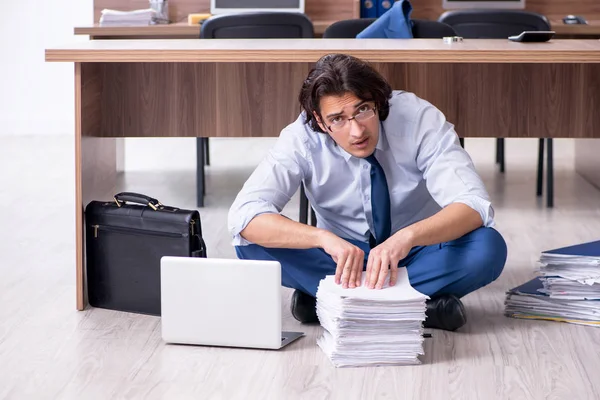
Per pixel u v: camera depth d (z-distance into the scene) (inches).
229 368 94.3
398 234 96.3
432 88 133.1
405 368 94.0
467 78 133.3
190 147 241.8
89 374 93.2
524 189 188.4
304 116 106.8
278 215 101.2
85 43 118.5
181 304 100.0
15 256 139.8
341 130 97.7
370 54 109.7
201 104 135.6
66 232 154.9
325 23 210.2
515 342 100.8
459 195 101.1
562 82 134.4
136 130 134.6
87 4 267.6
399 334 94.3
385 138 105.3
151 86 134.4
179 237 107.0
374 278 94.0
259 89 135.7
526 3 227.8
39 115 270.5
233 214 102.9
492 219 102.2
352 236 111.3
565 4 227.3
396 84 132.7
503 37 193.8
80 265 112.8
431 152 104.3
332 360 94.3
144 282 110.3
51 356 98.2
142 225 108.8
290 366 94.6
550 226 157.3
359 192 106.3
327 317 96.1
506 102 134.1
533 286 110.5
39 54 268.1
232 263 98.3
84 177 114.3
